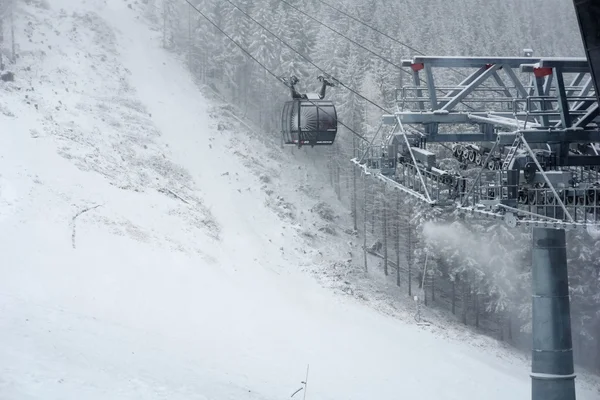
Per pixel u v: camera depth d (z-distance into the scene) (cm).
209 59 11881
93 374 2553
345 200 10456
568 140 3075
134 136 8731
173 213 7094
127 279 5159
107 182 6944
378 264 9094
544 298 3812
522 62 3509
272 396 3472
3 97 7988
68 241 5362
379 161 3903
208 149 9475
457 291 8925
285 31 10975
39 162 6562
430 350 6138
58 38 10494
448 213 7562
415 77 3634
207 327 4916
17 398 2036
